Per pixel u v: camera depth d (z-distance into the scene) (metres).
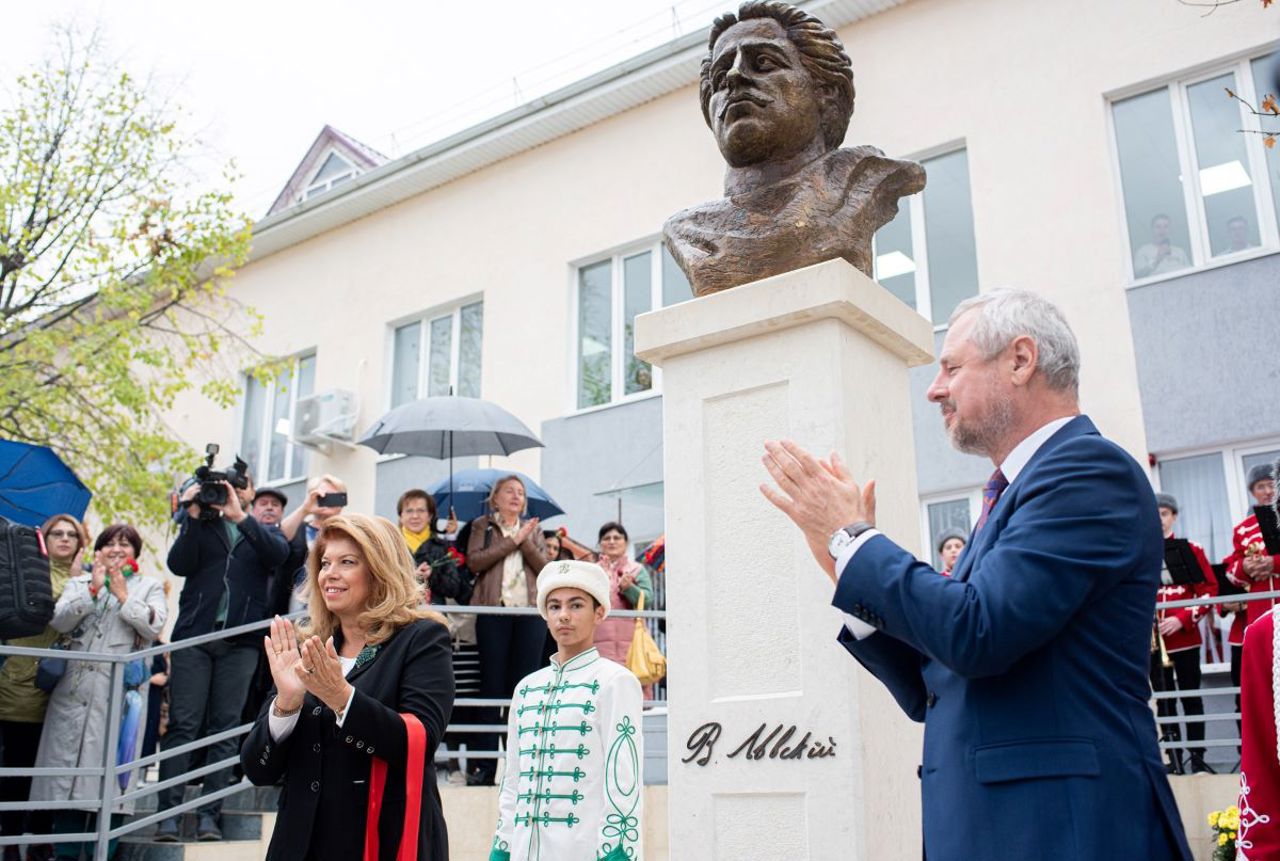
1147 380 9.14
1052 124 9.94
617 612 6.37
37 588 5.16
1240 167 9.23
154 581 6.30
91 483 13.27
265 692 6.60
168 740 6.11
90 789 5.58
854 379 3.66
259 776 2.96
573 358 12.93
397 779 2.92
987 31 10.43
